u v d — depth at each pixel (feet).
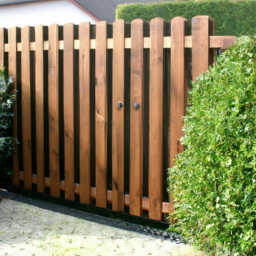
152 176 11.79
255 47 8.27
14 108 15.23
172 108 11.28
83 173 13.44
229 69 8.37
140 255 10.16
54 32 13.78
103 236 11.52
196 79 10.01
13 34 14.92
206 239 9.46
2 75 14.97
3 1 33.55
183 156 9.69
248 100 7.52
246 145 7.43
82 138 13.37
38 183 14.70
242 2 19.60
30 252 10.25
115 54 12.29
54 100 13.98
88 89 13.07
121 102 12.29
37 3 33.14
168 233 11.65
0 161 15.23
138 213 12.15
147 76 12.05
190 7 20.07
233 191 7.52
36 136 14.65
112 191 12.70
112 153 12.59
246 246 7.32
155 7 20.48
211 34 10.91
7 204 14.25
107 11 32.35
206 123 8.31
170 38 11.27
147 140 12.19
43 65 14.25
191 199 8.61
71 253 10.18
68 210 13.85
